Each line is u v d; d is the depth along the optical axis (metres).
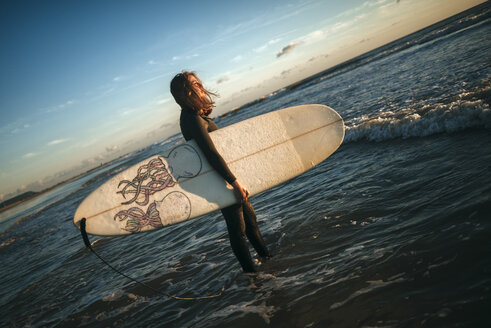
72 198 16.78
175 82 1.96
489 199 1.96
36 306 3.39
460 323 1.18
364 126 5.11
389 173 3.31
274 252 2.57
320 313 1.60
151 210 2.15
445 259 1.60
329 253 2.21
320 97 13.77
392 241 2.00
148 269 3.35
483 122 3.39
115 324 2.36
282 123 2.48
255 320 1.78
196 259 3.14
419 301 1.39
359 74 18.34
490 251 1.51
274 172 2.34
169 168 2.21
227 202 2.10
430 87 6.22
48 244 7.06
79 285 3.61
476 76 5.46
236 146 2.33
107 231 2.10
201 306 2.18
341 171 4.18
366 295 1.59
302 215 3.15
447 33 20.36
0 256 8.09
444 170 2.78
